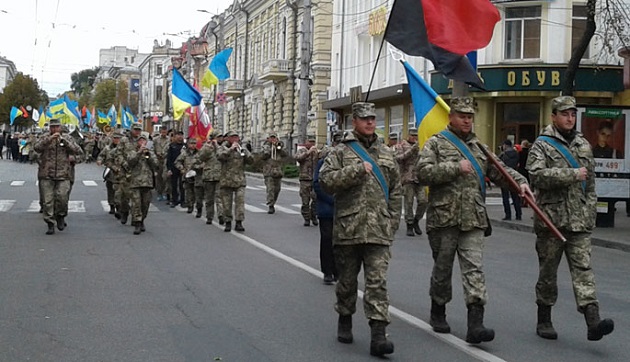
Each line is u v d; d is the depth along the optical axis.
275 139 20.36
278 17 56.47
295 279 10.31
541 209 7.08
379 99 39.00
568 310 8.69
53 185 14.80
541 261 7.21
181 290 9.42
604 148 17.30
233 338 7.17
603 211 17.58
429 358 6.54
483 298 6.71
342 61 45.25
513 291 9.85
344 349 6.82
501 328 7.73
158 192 23.58
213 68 33.12
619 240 15.23
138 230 15.08
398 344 6.99
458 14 9.31
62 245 13.24
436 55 9.23
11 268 10.86
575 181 6.79
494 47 31.38
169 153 21.14
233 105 69.88
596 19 29.03
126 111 51.00
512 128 32.00
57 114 49.09
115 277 10.23
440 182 6.79
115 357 6.51
